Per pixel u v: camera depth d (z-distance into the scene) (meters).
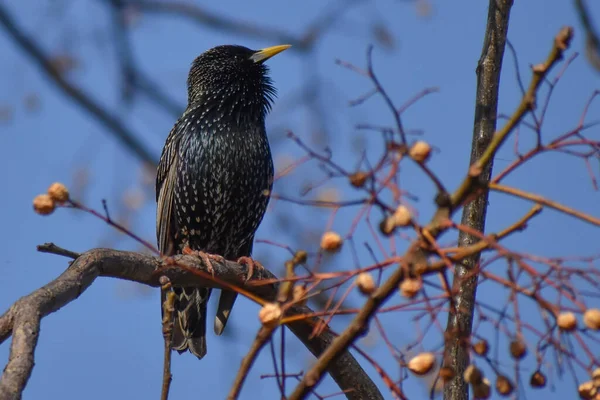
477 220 8.26
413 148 5.18
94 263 7.47
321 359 5.54
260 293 9.30
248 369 5.50
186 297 11.43
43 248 7.41
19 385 5.93
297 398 5.60
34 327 6.41
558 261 4.98
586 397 5.18
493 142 5.22
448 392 7.77
